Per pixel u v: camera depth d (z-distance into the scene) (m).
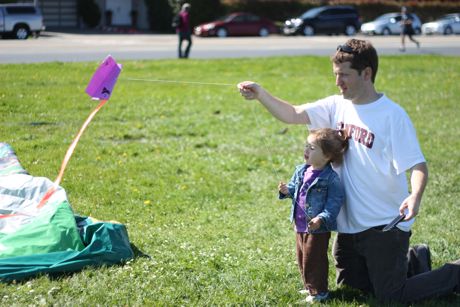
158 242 6.81
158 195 8.73
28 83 16.22
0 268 5.64
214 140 12.25
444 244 7.12
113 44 31.84
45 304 5.20
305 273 5.48
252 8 54.41
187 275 5.97
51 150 10.68
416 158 5.09
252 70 22.30
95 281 5.68
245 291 5.68
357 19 47.38
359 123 5.27
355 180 5.31
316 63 24.72
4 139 11.12
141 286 5.65
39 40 31.91
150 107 14.74
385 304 5.34
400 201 5.28
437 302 5.43
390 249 5.26
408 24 32.28
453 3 61.19
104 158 10.47
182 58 25.14
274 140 12.48
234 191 9.20
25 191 6.86
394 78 21.12
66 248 6.07
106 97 6.14
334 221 5.28
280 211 8.34
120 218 7.70
